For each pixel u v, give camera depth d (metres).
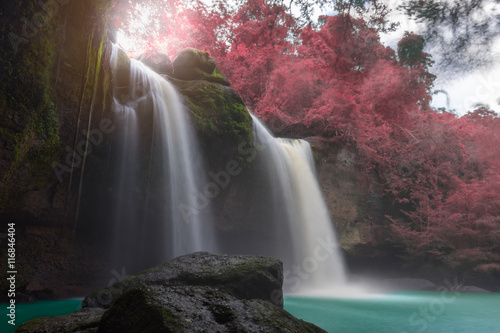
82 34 8.08
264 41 8.29
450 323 6.84
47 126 7.55
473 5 4.20
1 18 6.36
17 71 6.72
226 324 3.20
